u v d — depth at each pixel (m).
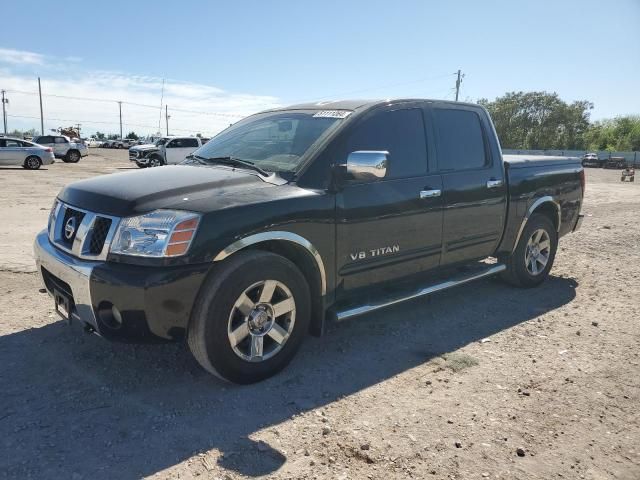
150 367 3.54
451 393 3.29
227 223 3.06
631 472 2.57
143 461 2.54
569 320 4.71
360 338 4.16
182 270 2.92
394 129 4.11
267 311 3.32
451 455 2.65
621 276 6.27
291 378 3.44
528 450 2.71
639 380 3.54
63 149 31.89
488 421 2.98
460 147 4.64
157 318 2.90
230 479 2.43
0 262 6.05
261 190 3.36
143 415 2.95
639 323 4.65
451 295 5.38
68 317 3.37
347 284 3.79
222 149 4.29
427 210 4.21
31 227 8.48
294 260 3.62
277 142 3.98
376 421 2.95
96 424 2.84
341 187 3.64
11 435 2.72
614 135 86.06
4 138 24.62
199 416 2.95
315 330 3.72
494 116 86.69
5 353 3.69
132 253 2.94
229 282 3.06
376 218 3.84
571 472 2.55
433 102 4.51
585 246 8.04
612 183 26.05
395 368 3.64
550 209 5.74
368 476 2.47
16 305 4.65
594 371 3.66
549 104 82.94
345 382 3.41
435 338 4.21
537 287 5.75
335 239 3.61
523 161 5.35
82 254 3.12
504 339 4.22
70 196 3.48
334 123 3.86
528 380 3.50
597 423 2.99
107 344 3.87
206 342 3.06
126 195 3.15
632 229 9.67
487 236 4.90
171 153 26.62
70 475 2.43
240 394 3.21
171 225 2.93
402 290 4.29
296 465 2.54
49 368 3.49
